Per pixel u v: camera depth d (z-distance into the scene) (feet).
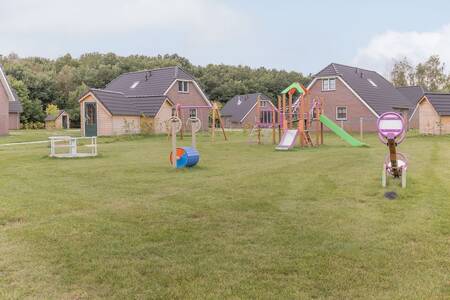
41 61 302.04
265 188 28.76
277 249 16.98
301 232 19.07
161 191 28.14
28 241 17.94
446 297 12.98
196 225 20.22
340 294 13.24
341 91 125.29
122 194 27.22
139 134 102.32
